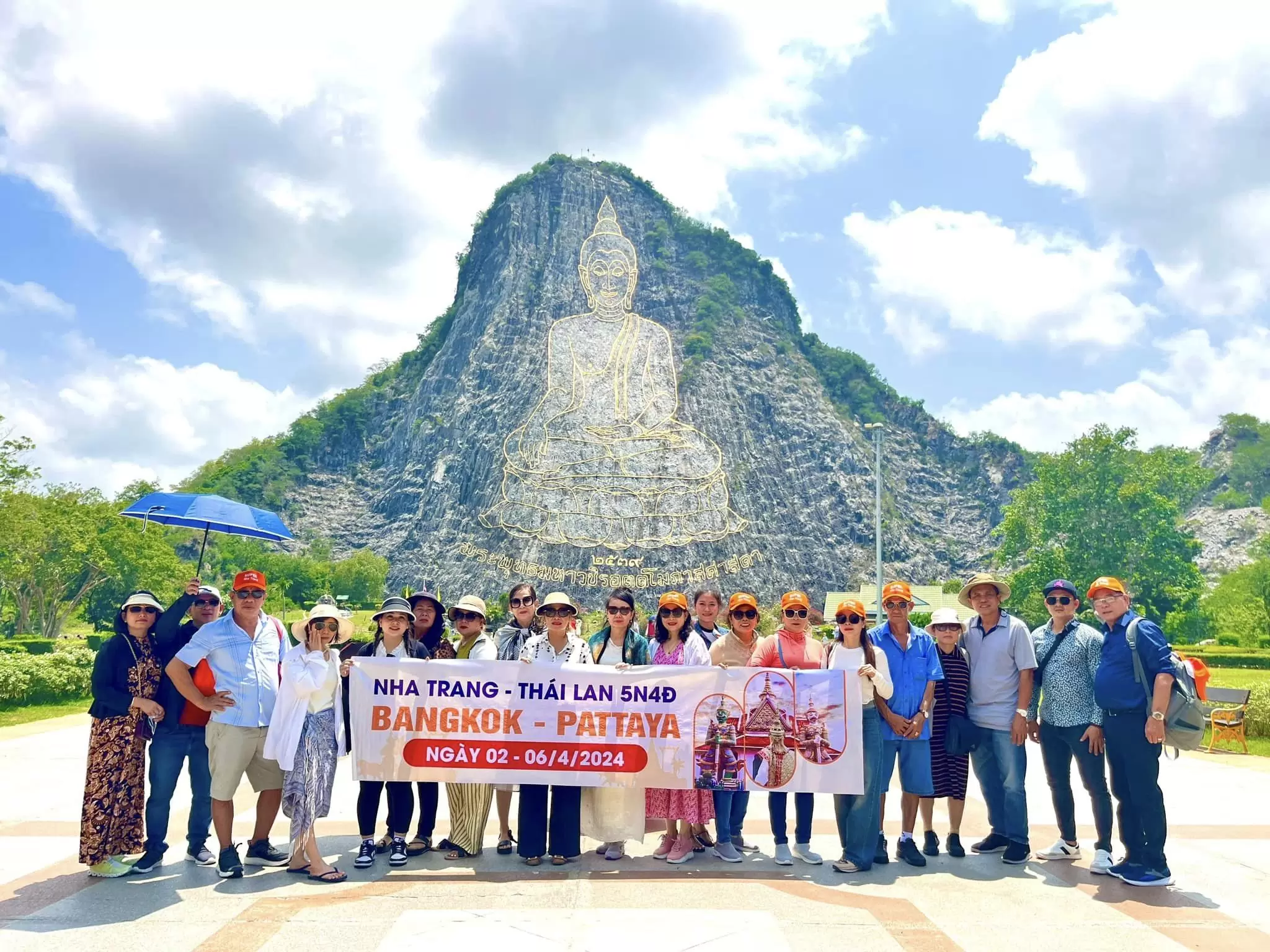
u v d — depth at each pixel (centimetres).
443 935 757
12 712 2542
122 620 985
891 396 17588
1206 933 793
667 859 1038
